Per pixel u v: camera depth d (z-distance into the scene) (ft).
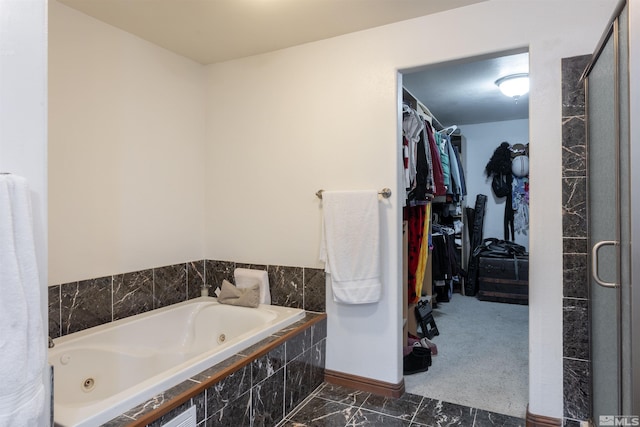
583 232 6.02
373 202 7.48
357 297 7.47
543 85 6.34
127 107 7.85
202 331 8.67
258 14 7.15
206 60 9.43
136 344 7.50
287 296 8.64
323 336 8.08
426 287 11.96
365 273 7.48
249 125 9.16
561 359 6.18
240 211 9.30
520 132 16.17
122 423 4.17
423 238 10.89
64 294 6.70
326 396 7.52
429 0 6.69
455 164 13.55
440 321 12.53
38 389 2.92
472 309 13.96
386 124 7.61
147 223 8.31
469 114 15.03
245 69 9.21
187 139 9.31
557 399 6.20
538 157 6.35
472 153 17.10
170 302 8.80
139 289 8.07
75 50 6.89
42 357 2.96
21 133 3.02
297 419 6.71
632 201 3.46
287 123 8.66
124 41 7.78
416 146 9.52
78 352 6.36
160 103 8.59
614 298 4.30
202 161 9.77
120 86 7.70
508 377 8.39
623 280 3.84
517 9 6.54
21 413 2.75
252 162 9.13
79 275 6.97
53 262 6.56
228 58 9.28
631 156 3.46
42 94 3.17
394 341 7.50
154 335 7.89
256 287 8.66
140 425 4.20
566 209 6.15
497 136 16.60
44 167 3.18
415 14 7.19
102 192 7.38
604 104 4.69
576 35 6.15
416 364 8.61
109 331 7.00
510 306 14.38
